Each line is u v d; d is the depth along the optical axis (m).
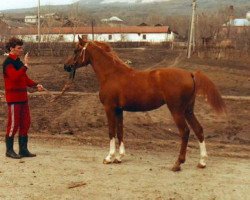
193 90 9.55
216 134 14.80
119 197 8.02
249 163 10.62
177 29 143.25
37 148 11.96
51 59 45.75
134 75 9.93
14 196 8.07
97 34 100.69
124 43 83.81
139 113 17.86
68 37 83.62
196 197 8.06
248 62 45.25
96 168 9.90
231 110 18.92
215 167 10.11
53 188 8.50
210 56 51.44
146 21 191.25
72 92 23.36
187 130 9.59
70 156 11.04
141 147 12.29
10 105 10.66
